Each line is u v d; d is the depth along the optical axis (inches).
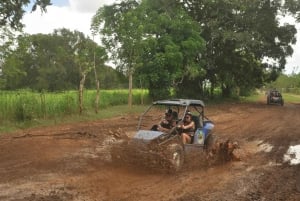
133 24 1127.6
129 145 418.0
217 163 480.7
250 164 484.1
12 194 330.0
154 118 971.3
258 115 1200.2
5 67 846.5
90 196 330.0
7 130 684.7
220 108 1473.9
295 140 695.7
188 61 1478.8
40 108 831.7
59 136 641.6
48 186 355.9
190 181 391.5
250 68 2004.2
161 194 343.9
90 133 676.1
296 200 339.9
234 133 778.8
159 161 410.0
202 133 481.1
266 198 343.0
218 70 1915.6
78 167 431.8
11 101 788.6
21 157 477.4
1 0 686.5
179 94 1727.4
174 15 1494.8
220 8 1790.1
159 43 1406.3
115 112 1058.7
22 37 849.5
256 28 1861.5
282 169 460.4
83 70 969.5
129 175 406.3
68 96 930.1
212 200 331.3
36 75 2696.9
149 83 1387.8
